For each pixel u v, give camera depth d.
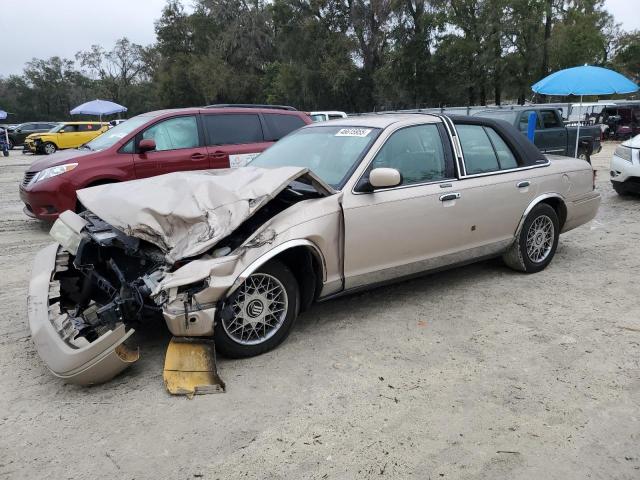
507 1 31.77
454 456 2.79
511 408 3.21
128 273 3.83
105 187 4.41
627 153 9.38
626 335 4.16
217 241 3.41
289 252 4.00
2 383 3.57
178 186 3.97
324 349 3.97
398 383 3.49
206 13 53.38
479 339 4.12
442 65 34.91
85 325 3.61
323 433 2.99
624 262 6.03
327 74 37.09
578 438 2.92
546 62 32.88
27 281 5.72
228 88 48.91
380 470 2.69
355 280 4.24
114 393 3.42
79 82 88.38
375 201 4.21
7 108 86.88
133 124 8.20
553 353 3.88
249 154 8.54
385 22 35.72
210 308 3.45
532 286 5.25
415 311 4.66
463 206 4.77
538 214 5.45
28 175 8.00
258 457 2.80
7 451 2.87
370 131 4.56
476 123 5.14
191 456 2.81
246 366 3.72
